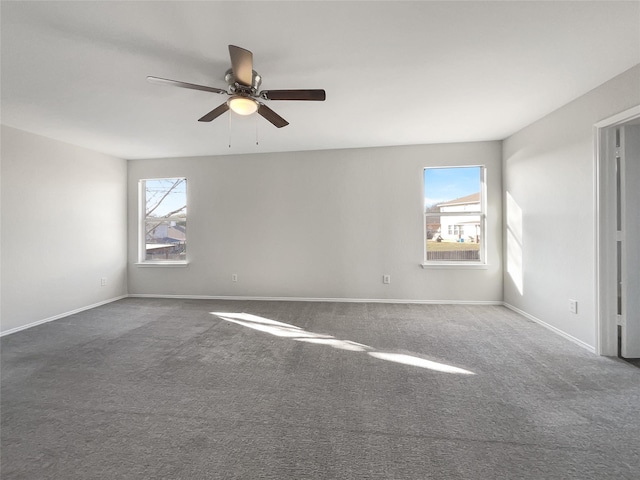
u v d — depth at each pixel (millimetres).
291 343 3086
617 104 2529
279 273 4988
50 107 3070
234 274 5090
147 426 1784
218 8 1722
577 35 2002
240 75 2066
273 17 1805
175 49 2113
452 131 4012
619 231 2688
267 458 1527
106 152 4820
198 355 2797
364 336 3273
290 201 4945
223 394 2129
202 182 5133
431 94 2871
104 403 2023
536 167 3623
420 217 4672
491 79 2594
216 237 5117
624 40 2055
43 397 2100
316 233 4898
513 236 4164
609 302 2703
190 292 5180
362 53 2193
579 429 1729
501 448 1582
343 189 4820
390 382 2277
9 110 3127
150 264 5238
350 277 4836
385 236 4746
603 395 2080
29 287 3750
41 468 1467
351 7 1730
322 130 3918
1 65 2297
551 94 2887
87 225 4559
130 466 1479
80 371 2486
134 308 4512
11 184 3584
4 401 2053
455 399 2045
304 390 2174
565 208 3141
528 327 3508
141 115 3314
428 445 1609
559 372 2416
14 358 2754
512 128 3902
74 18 1788
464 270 4590
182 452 1572
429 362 2617
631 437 1658
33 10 1714
